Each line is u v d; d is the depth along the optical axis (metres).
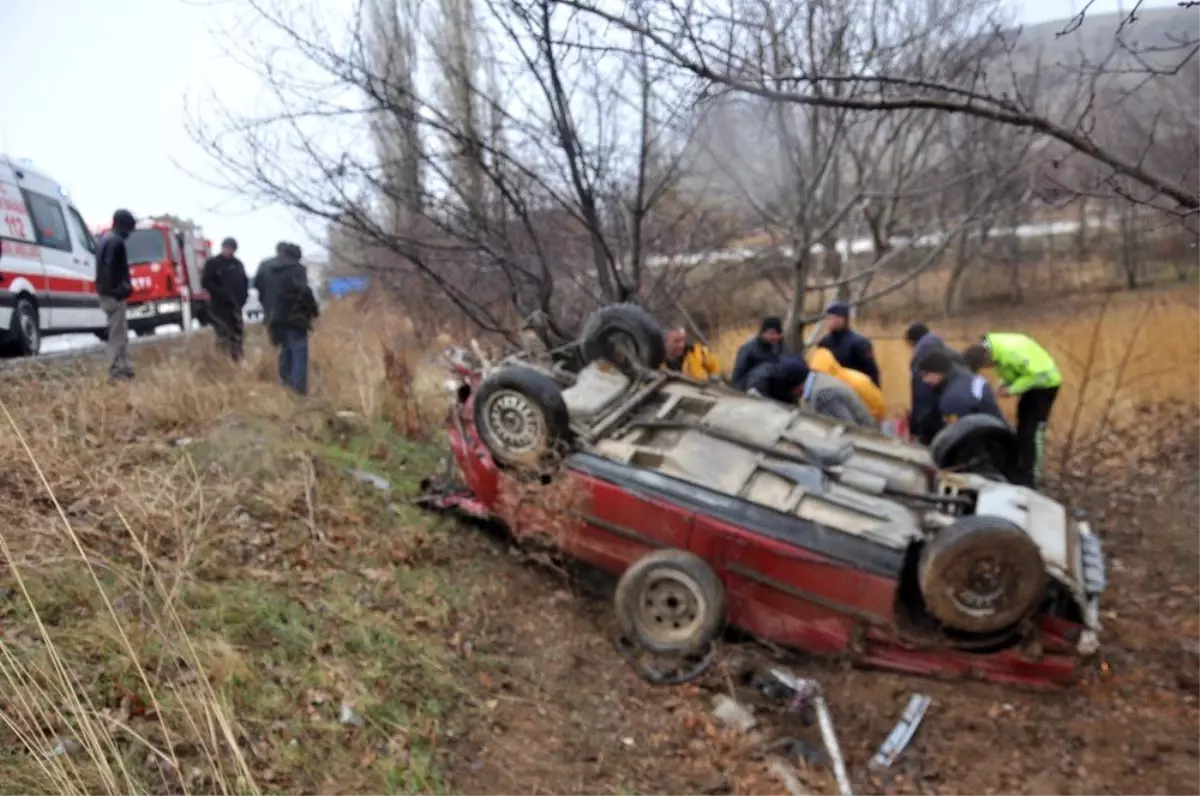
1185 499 8.28
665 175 8.09
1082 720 4.85
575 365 7.77
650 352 6.87
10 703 3.35
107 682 3.70
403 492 6.87
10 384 7.23
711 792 4.23
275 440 6.91
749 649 5.36
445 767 4.00
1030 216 13.05
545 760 4.24
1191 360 10.95
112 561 4.62
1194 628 5.87
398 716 4.20
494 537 6.54
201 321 17.91
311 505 5.93
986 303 22.30
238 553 5.23
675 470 5.57
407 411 8.65
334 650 4.52
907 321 19.73
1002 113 3.23
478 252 8.06
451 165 7.63
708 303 12.66
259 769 3.57
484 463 6.14
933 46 7.52
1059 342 11.81
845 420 6.73
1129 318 12.73
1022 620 4.88
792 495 5.34
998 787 4.37
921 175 10.41
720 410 6.32
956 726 4.79
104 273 8.37
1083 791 4.31
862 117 7.89
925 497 5.43
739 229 10.33
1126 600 6.37
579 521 5.70
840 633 5.14
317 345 11.02
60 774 2.95
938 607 4.81
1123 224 18.05
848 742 4.70
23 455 5.57
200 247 18.45
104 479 5.53
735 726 4.77
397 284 8.98
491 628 5.39
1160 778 4.38
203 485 5.86
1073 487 8.77
